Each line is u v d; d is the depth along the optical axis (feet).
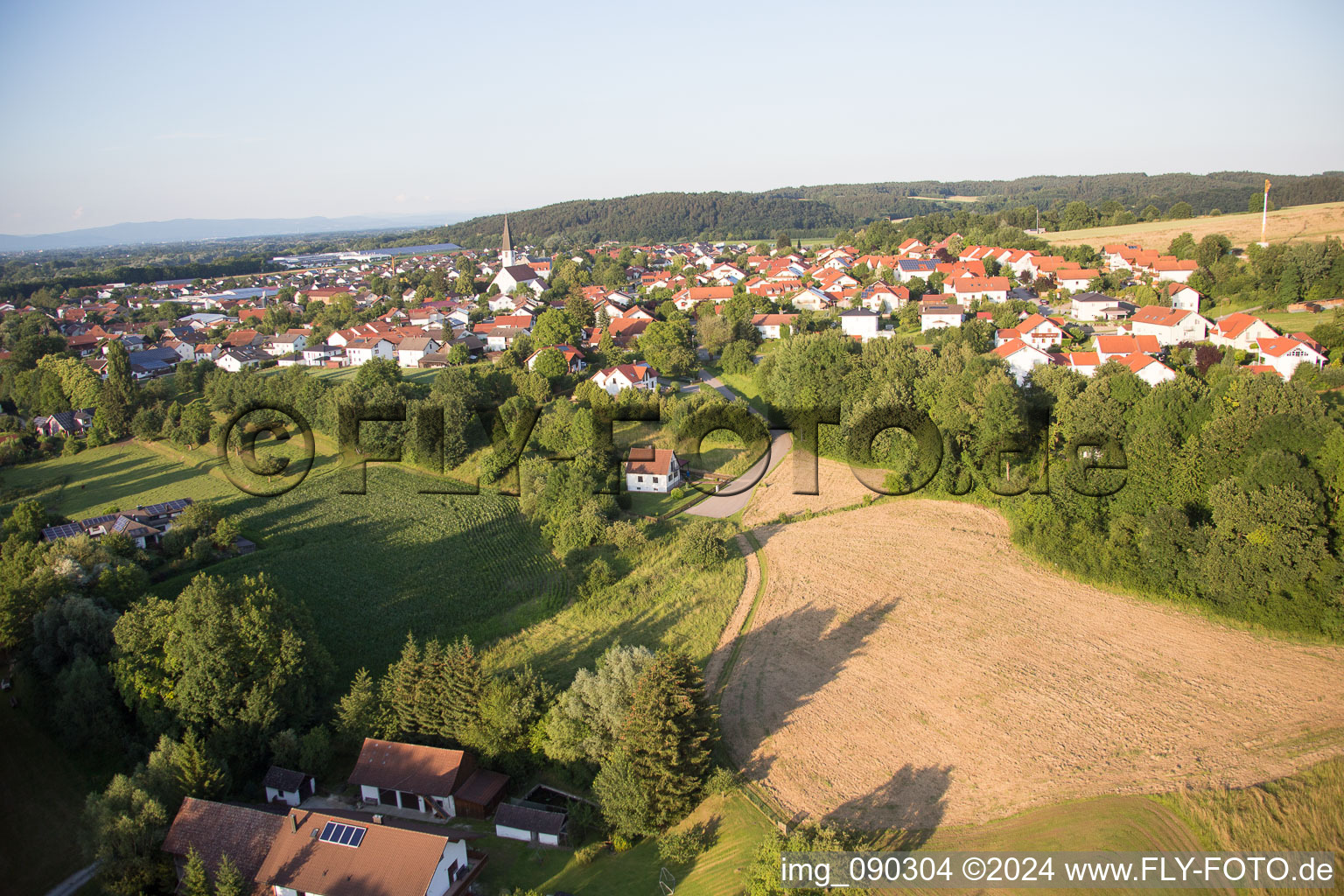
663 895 123.95
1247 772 143.33
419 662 165.89
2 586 181.37
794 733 159.94
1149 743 152.66
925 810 138.21
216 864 124.77
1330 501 191.31
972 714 163.43
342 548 250.16
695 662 185.57
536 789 149.07
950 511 268.82
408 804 145.79
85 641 169.07
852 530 256.93
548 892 124.47
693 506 281.13
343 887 118.11
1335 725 153.89
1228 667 175.22
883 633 195.42
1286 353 328.08
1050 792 141.28
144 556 230.68
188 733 142.51
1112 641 187.21
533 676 163.53
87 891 129.39
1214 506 198.39
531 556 243.19
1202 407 238.07
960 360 330.75
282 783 146.51
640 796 134.21
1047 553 224.53
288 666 160.97
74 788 151.33
